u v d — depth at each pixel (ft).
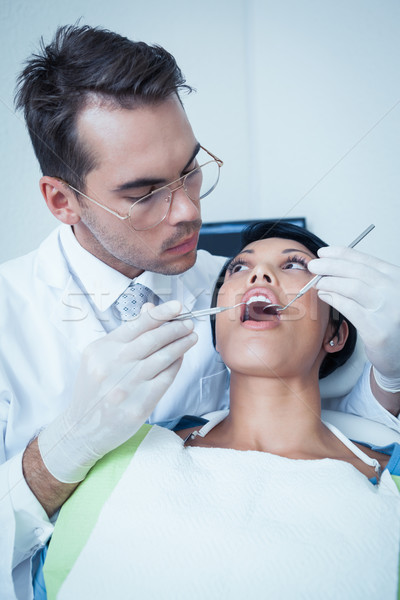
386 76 5.33
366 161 5.51
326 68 5.50
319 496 2.59
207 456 2.92
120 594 2.32
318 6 5.42
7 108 4.97
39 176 5.22
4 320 3.82
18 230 5.28
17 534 2.86
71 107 3.05
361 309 3.19
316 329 3.22
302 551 2.34
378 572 2.28
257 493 2.65
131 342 2.93
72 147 3.13
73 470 2.86
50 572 2.60
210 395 4.39
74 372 3.87
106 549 2.48
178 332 2.96
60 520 2.78
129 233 3.28
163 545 2.43
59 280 3.94
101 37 3.26
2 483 2.90
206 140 5.89
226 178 5.95
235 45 5.74
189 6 5.57
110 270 3.90
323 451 3.20
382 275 3.16
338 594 2.22
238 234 5.78
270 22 5.59
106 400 2.81
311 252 3.74
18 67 4.90
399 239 5.53
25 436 3.81
